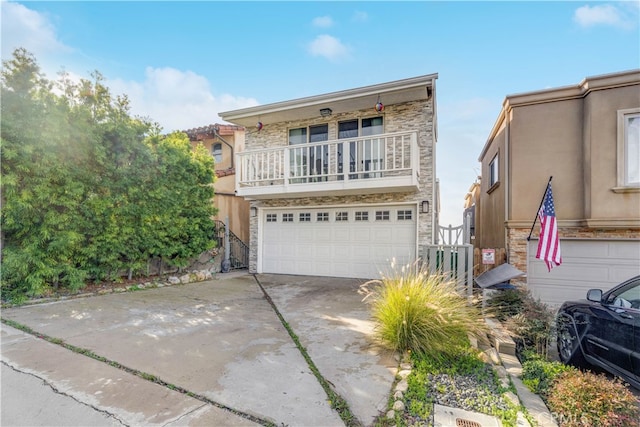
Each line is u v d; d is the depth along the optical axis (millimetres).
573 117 6902
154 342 4129
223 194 12352
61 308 5668
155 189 8117
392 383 3086
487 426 2445
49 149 6090
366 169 9062
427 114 8664
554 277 6965
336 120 9742
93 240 7016
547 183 7059
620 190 6234
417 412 2598
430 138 8609
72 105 6535
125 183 7418
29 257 5891
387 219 9148
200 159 9812
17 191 5797
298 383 3055
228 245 11156
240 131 14586
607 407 2512
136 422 2383
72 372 3207
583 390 2652
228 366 3430
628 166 6273
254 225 10789
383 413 2576
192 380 3088
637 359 3271
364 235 9391
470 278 5473
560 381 2949
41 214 6176
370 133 9391
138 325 4836
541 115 7156
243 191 9617
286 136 10414
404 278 4594
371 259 9281
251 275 10195
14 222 5777
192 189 9312
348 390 2939
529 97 7203
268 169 9383
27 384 2943
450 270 5469
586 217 6633
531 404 2832
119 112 7402
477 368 3447
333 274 9719
